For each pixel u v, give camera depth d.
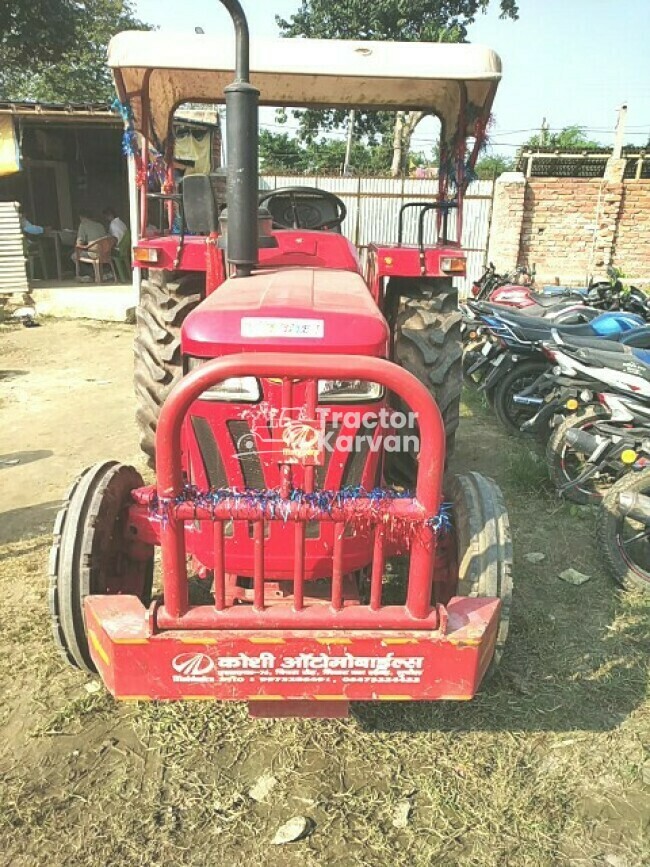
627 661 3.12
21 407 6.69
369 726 2.73
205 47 3.30
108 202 15.35
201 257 3.86
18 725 2.72
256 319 2.32
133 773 2.50
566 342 4.78
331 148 27.89
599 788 2.46
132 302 11.16
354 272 3.49
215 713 2.80
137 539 2.92
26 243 12.55
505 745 2.64
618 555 3.68
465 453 5.73
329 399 2.43
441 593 2.90
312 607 2.21
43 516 4.47
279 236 3.62
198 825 2.30
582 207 13.08
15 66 22.23
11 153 11.92
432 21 23.50
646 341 5.54
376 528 2.13
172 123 4.46
